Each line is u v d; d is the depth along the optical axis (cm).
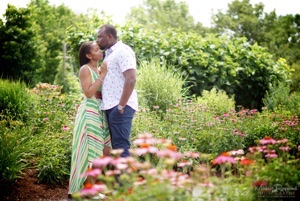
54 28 2608
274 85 1059
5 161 520
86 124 483
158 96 825
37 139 611
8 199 495
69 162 584
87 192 304
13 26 1856
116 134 480
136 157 502
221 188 341
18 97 765
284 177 358
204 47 1076
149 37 1022
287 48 2981
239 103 1096
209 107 796
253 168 386
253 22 3403
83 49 491
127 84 469
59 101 756
